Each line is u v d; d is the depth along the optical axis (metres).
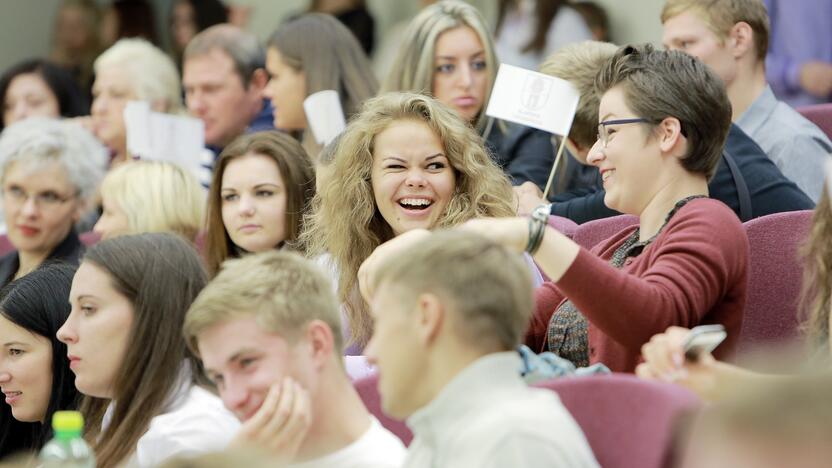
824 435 4.66
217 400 9.30
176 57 22.89
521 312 6.84
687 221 9.32
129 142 15.95
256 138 12.79
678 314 8.86
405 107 10.74
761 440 4.74
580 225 12.02
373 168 10.76
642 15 19.36
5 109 19.45
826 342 9.17
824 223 9.26
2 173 15.02
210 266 12.87
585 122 12.71
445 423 6.77
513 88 11.79
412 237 8.32
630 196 9.73
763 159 12.15
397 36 20.80
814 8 17.11
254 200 12.62
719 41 13.39
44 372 10.59
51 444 7.76
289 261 8.02
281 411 7.65
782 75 17.00
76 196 15.00
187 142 15.95
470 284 6.75
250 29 24.31
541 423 6.60
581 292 8.69
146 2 23.67
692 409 6.90
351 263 10.85
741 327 9.84
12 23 25.97
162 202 13.94
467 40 14.66
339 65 15.95
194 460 5.29
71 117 19.59
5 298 10.69
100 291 9.52
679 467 6.88
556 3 19.08
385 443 7.89
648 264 9.33
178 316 9.49
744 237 9.40
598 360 9.31
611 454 7.30
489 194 10.64
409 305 6.80
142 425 9.33
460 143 10.65
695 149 9.62
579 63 12.83
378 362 6.88
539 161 14.15
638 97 9.65
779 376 5.38
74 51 23.58
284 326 7.81
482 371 6.76
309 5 21.38
